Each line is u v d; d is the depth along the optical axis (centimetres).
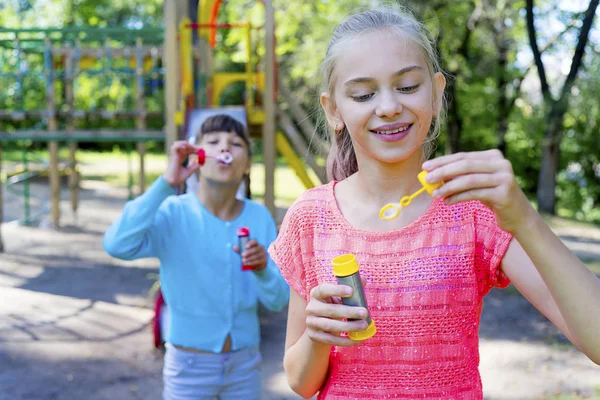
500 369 449
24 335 517
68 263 798
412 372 129
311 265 141
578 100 1012
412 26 128
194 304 253
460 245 128
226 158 264
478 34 1318
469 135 1511
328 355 133
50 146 1034
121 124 2123
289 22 1256
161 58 899
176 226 261
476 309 131
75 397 396
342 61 128
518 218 101
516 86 1356
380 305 129
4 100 1234
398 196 134
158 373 439
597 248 951
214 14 770
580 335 101
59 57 953
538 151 1817
